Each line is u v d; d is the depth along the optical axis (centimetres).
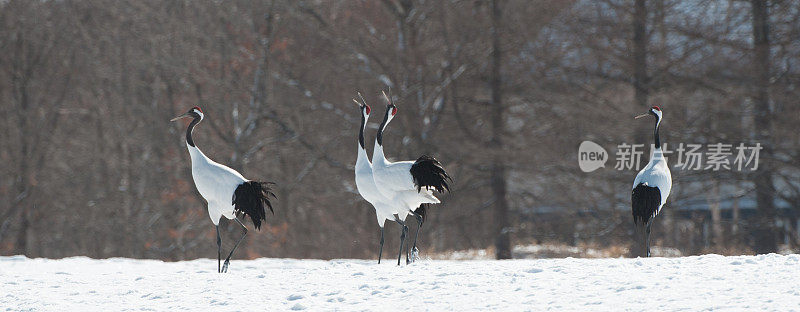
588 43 2931
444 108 3200
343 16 3344
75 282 1148
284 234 3219
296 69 3356
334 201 3391
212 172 1354
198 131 3294
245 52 3266
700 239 2995
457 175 3331
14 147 3650
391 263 1609
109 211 3597
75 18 3594
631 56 2859
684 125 2786
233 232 3309
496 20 3030
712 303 760
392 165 1395
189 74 3186
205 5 3325
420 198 1387
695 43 2850
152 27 3397
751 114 2780
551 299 833
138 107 3528
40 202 3688
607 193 2977
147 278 1162
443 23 3125
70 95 3766
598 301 806
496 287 921
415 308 837
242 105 3322
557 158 2958
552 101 2989
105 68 3538
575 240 3291
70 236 3834
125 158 3634
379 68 3266
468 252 3184
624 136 2830
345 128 3312
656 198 1390
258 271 1210
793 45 2744
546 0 3017
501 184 3169
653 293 827
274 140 3250
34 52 3650
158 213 3534
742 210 3584
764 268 947
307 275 1110
